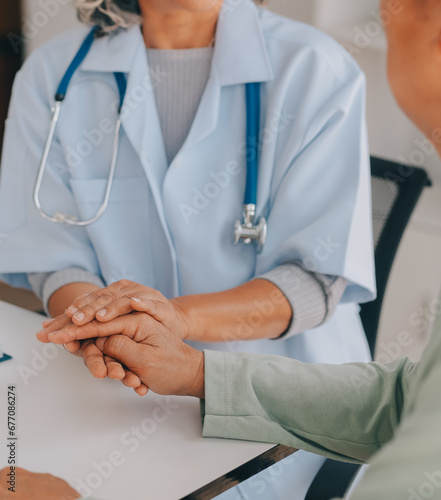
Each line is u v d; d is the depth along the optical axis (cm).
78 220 137
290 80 129
